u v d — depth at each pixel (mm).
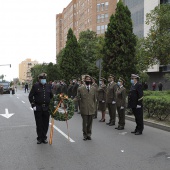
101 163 6805
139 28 52875
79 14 98188
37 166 6598
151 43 19797
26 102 27969
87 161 6980
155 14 20406
